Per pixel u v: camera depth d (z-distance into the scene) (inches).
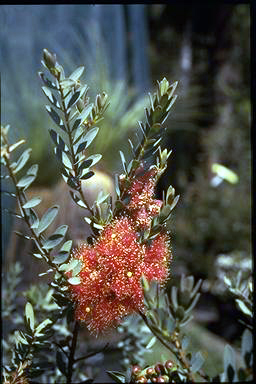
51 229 26.8
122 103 58.9
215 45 115.6
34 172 10.6
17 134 52.1
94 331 10.9
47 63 10.2
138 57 86.5
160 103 10.5
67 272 10.8
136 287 10.3
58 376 16.5
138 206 11.2
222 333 69.9
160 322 9.2
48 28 68.0
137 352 19.7
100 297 10.5
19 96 57.2
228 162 99.3
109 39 78.9
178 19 118.6
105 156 48.4
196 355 9.5
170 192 10.5
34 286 18.6
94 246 10.9
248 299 11.6
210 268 81.4
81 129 11.1
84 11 71.6
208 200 90.7
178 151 108.5
